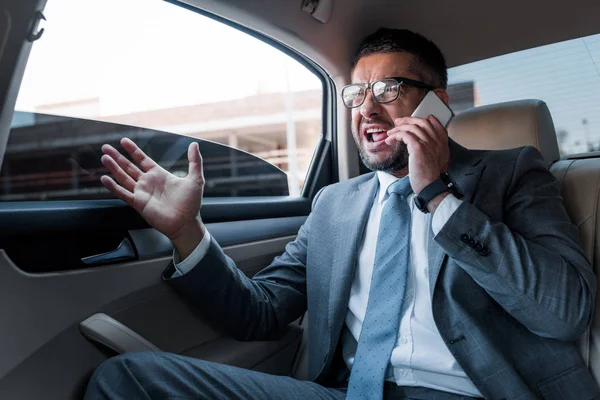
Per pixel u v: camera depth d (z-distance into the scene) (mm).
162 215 1104
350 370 1221
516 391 982
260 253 1517
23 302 883
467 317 1037
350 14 1678
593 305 1036
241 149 1676
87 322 975
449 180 1097
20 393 862
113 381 871
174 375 918
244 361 1273
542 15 1680
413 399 1073
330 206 1388
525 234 1102
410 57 1276
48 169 1086
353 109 1322
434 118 1089
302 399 1079
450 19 1741
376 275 1151
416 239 1162
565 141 1789
